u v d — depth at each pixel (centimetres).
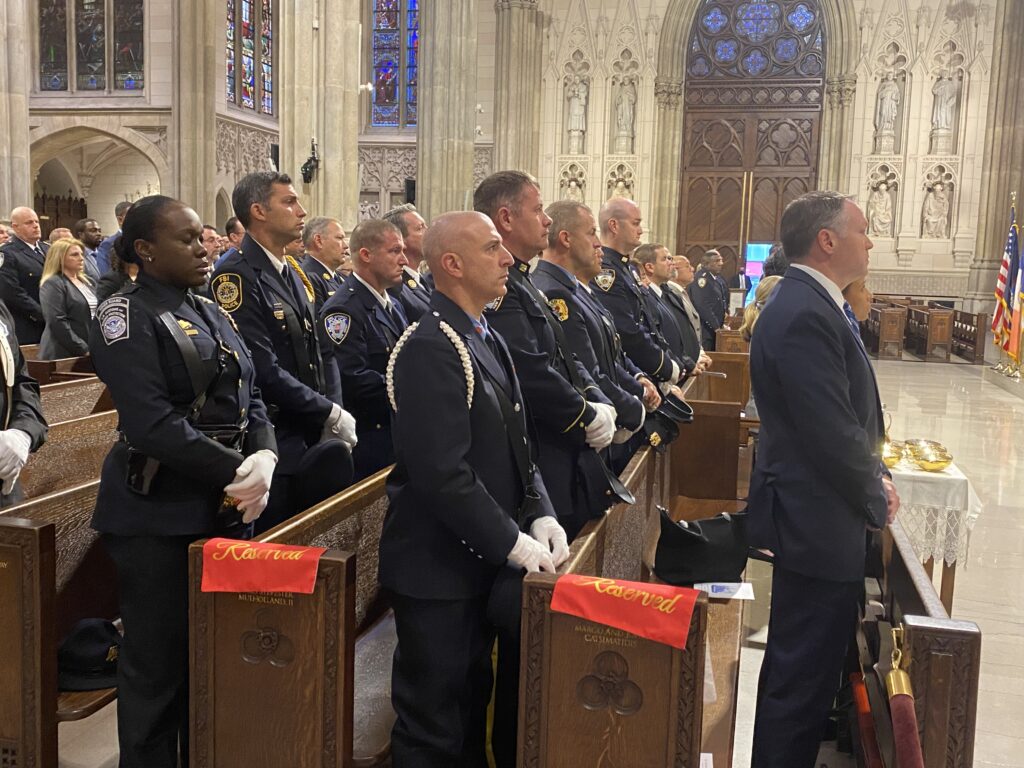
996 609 491
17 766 254
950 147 2062
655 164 2173
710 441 561
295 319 359
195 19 1788
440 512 233
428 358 235
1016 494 729
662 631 213
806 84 2133
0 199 1227
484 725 279
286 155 1022
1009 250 1385
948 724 222
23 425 311
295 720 238
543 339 302
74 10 1925
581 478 310
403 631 251
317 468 347
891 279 2103
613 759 222
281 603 235
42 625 251
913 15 2047
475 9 1512
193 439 244
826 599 268
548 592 222
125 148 2362
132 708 255
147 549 250
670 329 645
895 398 1197
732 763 293
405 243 509
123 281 602
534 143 2164
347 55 1043
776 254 859
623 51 2169
